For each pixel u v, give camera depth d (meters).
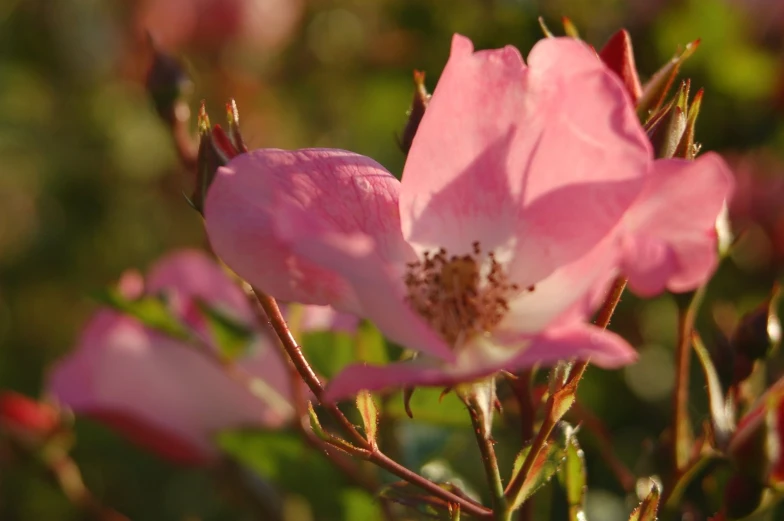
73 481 0.41
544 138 0.30
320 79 0.70
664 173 0.28
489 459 0.29
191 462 0.40
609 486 0.37
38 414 0.41
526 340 0.29
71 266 0.69
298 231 0.29
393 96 0.63
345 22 0.68
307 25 0.69
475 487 0.44
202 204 0.30
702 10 0.44
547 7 0.44
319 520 0.39
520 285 0.30
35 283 0.69
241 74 0.68
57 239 0.69
